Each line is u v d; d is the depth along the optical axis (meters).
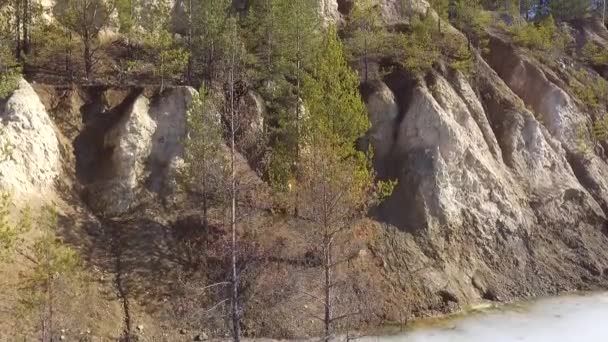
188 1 34.81
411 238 30.52
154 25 33.06
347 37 40.81
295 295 24.52
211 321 23.78
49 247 18.52
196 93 29.05
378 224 30.52
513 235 32.91
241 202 25.97
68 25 31.72
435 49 39.62
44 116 27.27
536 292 30.53
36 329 20.06
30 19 32.09
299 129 26.94
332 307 22.98
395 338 24.00
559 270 32.34
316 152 20.84
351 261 27.31
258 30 34.94
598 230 36.28
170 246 26.08
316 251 23.02
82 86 30.12
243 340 23.22
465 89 37.91
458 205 32.44
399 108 35.38
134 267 24.86
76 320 21.39
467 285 29.66
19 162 25.38
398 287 27.88
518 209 33.97
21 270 21.92
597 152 42.06
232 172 19.62
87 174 27.92
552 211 35.31
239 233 25.41
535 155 37.47
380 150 34.44
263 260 24.78
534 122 38.28
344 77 27.33
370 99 35.19
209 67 33.22
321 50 29.55
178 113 29.84
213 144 25.31
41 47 32.47
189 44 33.81
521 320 26.70
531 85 43.50
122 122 28.69
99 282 23.73
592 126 42.84
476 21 44.25
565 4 59.25
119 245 25.62
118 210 27.03
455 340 23.98
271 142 31.70
